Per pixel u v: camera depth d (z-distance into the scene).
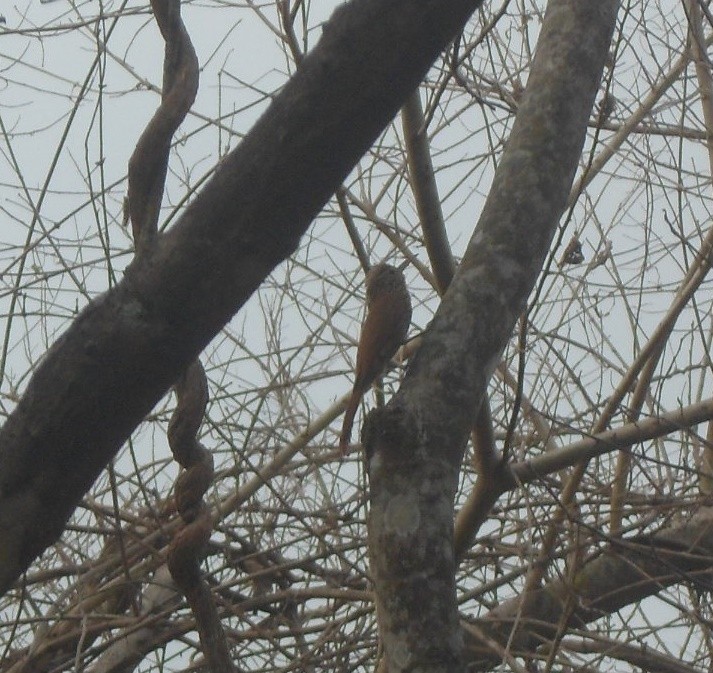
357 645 9.73
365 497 9.24
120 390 4.49
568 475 11.41
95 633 10.50
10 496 4.49
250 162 4.44
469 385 5.34
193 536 5.89
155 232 4.75
